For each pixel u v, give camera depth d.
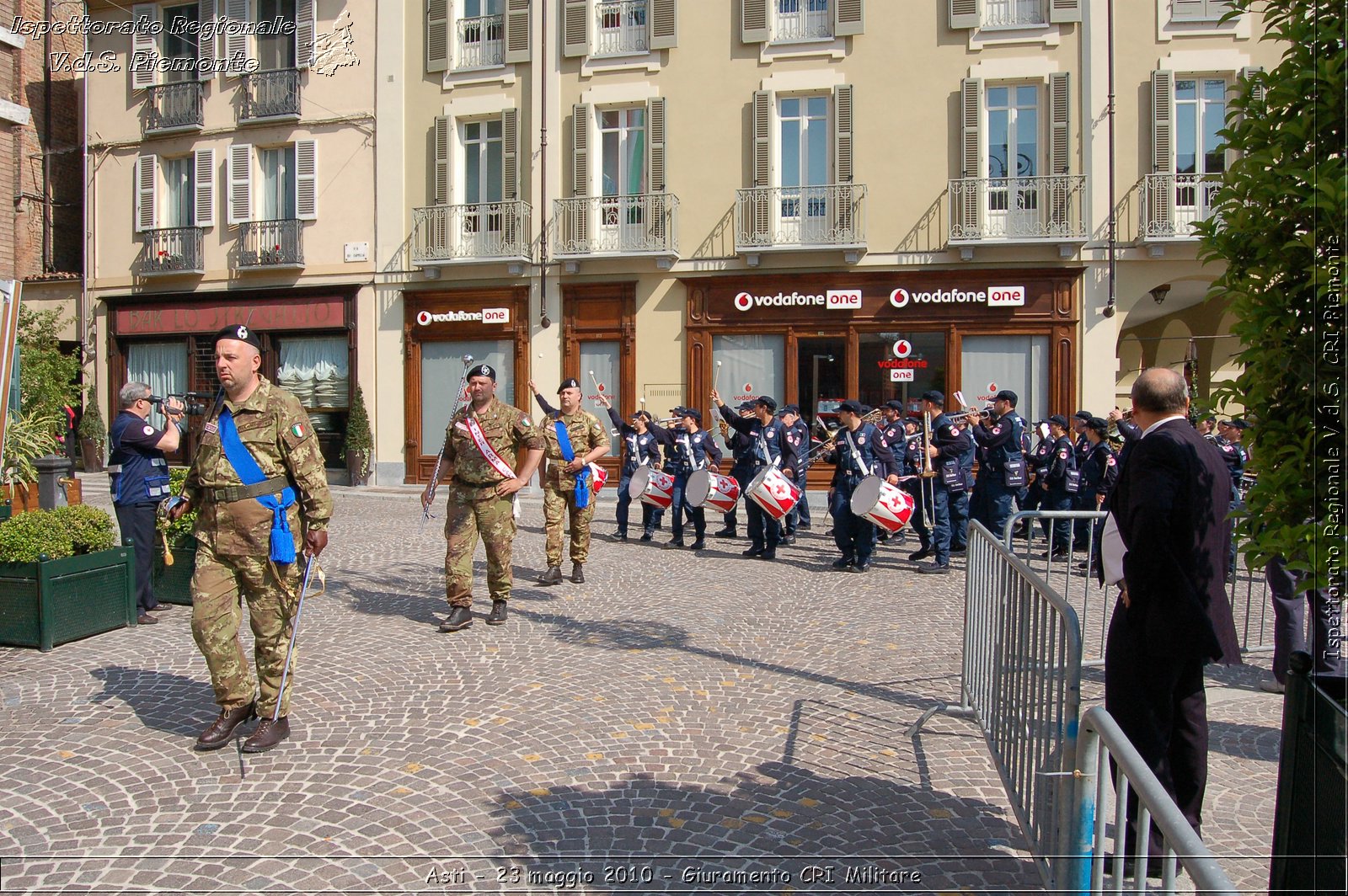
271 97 21.38
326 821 4.02
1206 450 3.74
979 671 5.10
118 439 7.62
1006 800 4.36
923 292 18.11
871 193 18.38
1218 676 6.55
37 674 6.17
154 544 8.20
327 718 5.34
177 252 22.22
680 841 3.88
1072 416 17.53
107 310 22.73
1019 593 4.01
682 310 19.25
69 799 4.22
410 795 4.30
